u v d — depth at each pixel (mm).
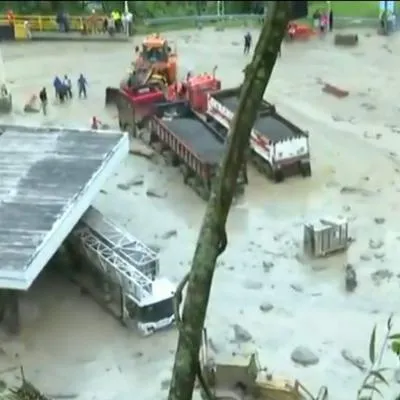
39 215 67688
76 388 61250
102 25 123750
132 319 66812
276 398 58156
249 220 80875
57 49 121938
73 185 72125
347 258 74688
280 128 88625
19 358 64375
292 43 120812
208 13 134000
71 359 64125
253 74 18594
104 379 62000
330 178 88125
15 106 105812
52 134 81312
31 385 59125
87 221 72750
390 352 62750
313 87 108875
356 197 84625
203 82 100938
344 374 61188
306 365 62344
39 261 63688
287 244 77125
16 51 121438
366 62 115438
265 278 72500
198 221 81688
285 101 105312
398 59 116000
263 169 88500
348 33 123250
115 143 79062
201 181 84625
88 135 80500
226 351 63719
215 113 96438
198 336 20797
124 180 89062
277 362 62688
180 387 21141
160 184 88125
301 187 86625
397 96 105875
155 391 60594
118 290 68688
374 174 88750
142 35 126250
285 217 81438
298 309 68562
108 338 66125
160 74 106375
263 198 84688
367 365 61844
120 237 70438
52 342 65938
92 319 68250
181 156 86875
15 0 131750
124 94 97000
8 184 72625
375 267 73375
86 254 69875
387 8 123438
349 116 101312
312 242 74312
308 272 73125
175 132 88125
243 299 69875
